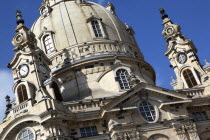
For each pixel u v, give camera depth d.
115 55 78.44
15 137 61.34
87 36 83.50
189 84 79.69
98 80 74.81
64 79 77.56
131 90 63.97
